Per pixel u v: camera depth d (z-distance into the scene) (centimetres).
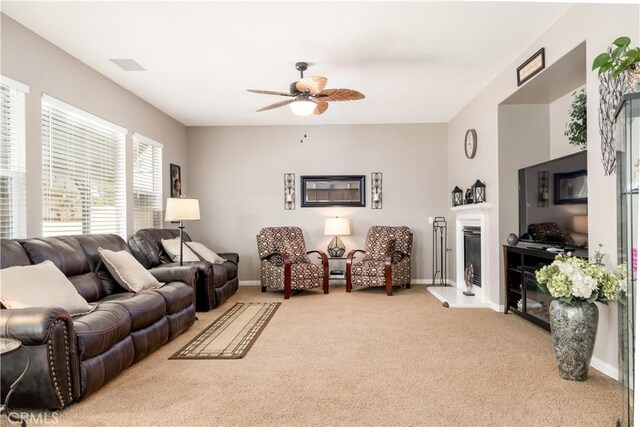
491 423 206
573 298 257
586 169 311
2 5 286
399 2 292
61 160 364
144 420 212
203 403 230
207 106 553
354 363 292
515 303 436
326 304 502
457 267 588
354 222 669
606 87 263
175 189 620
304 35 342
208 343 343
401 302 510
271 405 227
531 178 400
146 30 329
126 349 273
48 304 243
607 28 267
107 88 436
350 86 478
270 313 454
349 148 668
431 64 411
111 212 446
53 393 214
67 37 338
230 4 291
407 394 240
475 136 518
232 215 673
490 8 303
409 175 667
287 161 671
